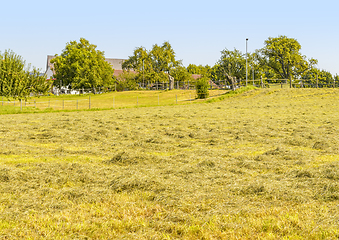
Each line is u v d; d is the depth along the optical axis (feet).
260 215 16.83
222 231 15.48
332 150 33.24
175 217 16.85
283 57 218.38
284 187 20.29
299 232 15.11
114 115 81.97
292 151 32.30
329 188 19.42
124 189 21.57
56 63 257.96
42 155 33.42
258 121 60.54
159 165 28.55
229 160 29.58
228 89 161.27
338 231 14.69
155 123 62.18
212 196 19.56
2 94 136.67
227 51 248.32
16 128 55.47
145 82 249.55
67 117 78.33
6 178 23.35
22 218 17.19
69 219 16.98
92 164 29.17
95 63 244.83
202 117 72.59
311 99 108.27
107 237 15.34
